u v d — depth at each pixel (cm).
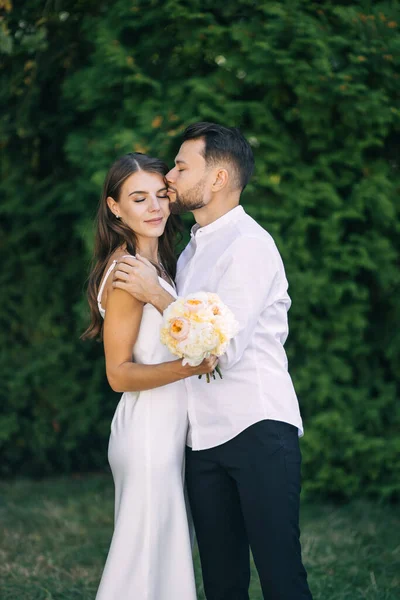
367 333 479
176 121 422
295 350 457
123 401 246
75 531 414
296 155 438
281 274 243
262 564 229
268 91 431
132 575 229
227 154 243
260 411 230
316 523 418
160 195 248
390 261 460
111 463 246
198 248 247
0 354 532
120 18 447
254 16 430
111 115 464
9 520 432
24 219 533
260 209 429
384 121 421
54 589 334
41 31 423
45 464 540
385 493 448
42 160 532
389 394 468
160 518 233
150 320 238
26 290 534
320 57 409
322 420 444
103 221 254
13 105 504
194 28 432
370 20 423
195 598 233
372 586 335
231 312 211
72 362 531
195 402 238
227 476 239
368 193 437
